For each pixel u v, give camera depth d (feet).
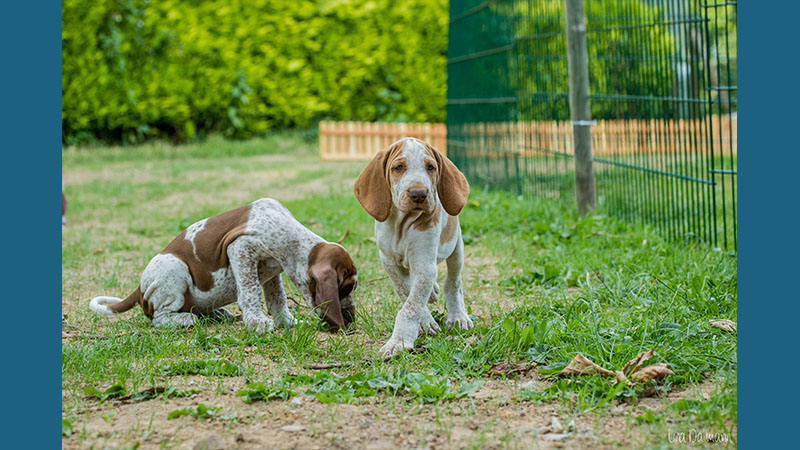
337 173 46.03
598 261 19.57
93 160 53.78
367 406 10.77
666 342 12.78
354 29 61.31
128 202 36.24
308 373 12.15
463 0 39.34
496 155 35.47
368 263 21.12
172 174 46.96
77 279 20.47
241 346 13.47
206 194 38.68
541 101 30.81
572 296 17.13
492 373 12.05
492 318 14.92
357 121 62.64
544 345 12.69
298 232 15.06
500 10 33.86
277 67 60.85
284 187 40.50
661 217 23.56
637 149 24.98
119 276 20.81
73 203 36.14
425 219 13.34
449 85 43.21
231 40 59.21
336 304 14.43
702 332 13.43
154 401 11.14
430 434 9.84
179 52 57.88
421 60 62.18
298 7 60.18
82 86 55.98
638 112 24.62
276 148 59.21
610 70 27.37
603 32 28.68
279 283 15.87
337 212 29.68
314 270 14.55
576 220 25.73
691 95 22.58
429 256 13.41
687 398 10.77
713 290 15.90
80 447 9.60
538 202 29.35
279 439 9.73
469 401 10.95
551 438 9.64
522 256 21.56
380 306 16.67
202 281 15.30
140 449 9.55
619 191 26.50
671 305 15.06
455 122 41.73
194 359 12.73
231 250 14.89
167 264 15.25
